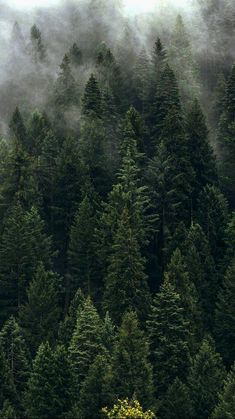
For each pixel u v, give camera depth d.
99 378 46.06
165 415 46.09
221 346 55.66
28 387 47.97
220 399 45.09
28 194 70.31
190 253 60.91
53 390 45.22
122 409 35.75
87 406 45.34
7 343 51.81
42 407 44.81
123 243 57.66
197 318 55.16
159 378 49.69
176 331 50.88
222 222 68.00
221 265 63.06
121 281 56.97
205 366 47.75
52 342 56.56
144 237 67.00
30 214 65.44
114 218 63.03
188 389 47.50
